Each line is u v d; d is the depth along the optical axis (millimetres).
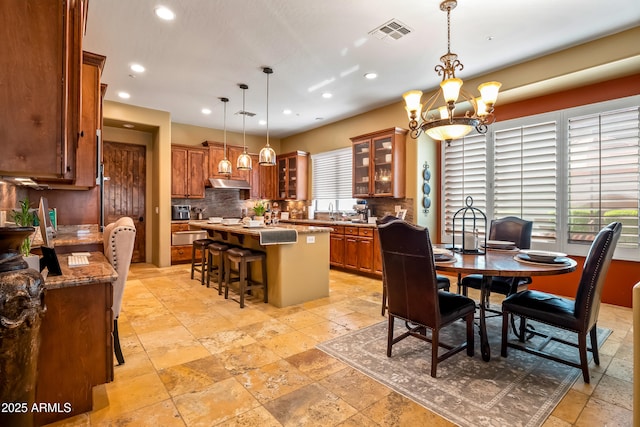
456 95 2561
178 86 4637
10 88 1330
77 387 1730
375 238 5117
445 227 5223
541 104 4172
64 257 2340
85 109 2861
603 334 2863
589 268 2051
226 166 5215
